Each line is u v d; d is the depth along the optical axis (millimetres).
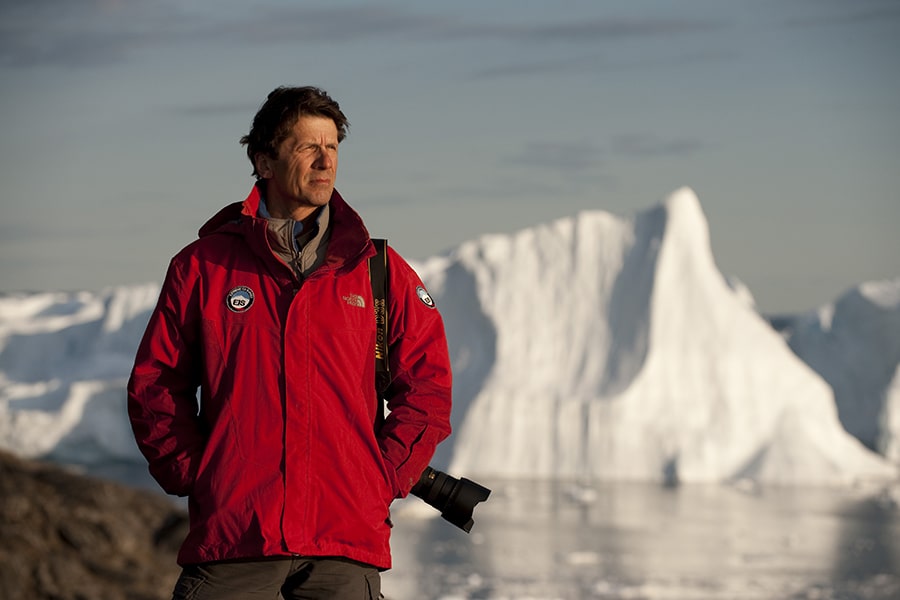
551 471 108562
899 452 127500
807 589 54719
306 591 4031
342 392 4043
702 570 59844
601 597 51875
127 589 14984
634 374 114875
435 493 4332
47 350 126500
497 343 119000
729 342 118000
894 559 63594
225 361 4035
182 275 4129
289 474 3945
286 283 4082
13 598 13828
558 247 124688
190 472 4023
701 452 110062
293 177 4125
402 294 4297
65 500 16969
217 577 3959
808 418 115250
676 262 121812
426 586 52719
